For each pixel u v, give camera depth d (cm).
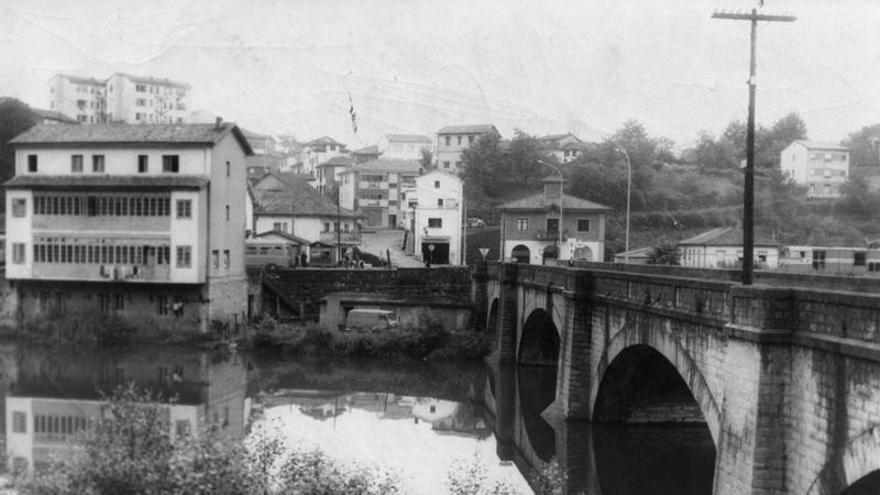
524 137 12525
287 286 8150
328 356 6656
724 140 12912
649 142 12538
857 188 10394
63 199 7112
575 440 3916
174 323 7006
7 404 4819
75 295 7212
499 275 6575
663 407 3994
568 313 4134
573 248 9212
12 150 9481
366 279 8269
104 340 6850
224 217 7306
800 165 11431
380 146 16062
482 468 3456
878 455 1781
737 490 2272
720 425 2441
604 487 3459
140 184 6956
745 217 2480
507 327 6338
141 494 1842
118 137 7125
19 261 7181
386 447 4003
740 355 2286
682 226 10325
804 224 9650
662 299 3053
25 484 1903
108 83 13288
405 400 5259
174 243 6962
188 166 7044
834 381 1962
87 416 4506
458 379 5956
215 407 4841
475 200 11794
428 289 8400
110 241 7050
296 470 2273
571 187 10812
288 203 10688
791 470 2139
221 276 7250
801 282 3350
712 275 4075
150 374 5806
